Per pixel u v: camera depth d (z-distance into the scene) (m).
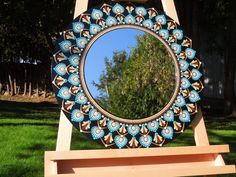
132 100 3.93
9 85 19.69
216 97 18.50
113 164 3.75
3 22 15.89
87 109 3.80
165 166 3.87
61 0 14.10
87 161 3.69
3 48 19.12
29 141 7.36
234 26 14.80
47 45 18.80
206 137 4.11
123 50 4.01
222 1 14.05
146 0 4.14
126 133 3.86
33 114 11.97
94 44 3.92
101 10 4.00
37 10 14.62
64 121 3.78
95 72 3.89
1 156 6.41
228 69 15.41
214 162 4.00
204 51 18.16
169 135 3.98
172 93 4.06
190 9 14.57
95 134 3.79
